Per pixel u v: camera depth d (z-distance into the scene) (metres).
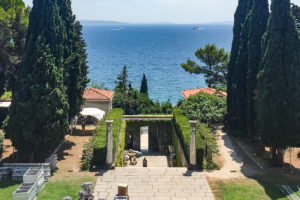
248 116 28.95
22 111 23.72
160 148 35.59
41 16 24.89
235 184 21.14
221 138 31.44
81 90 30.81
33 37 24.83
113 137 26.25
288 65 23.00
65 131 25.30
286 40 23.16
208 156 24.88
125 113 49.12
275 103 23.06
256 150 27.72
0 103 39.31
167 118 35.78
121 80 62.12
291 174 22.72
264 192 19.88
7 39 34.00
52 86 24.52
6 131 24.88
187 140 24.98
